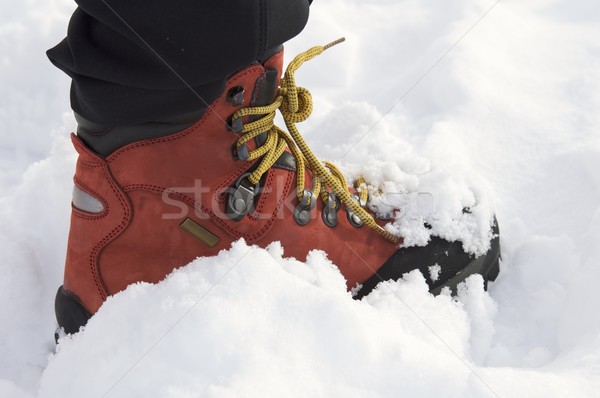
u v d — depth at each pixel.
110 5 0.83
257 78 0.96
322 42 1.89
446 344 1.02
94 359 0.91
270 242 1.04
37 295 1.18
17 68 1.73
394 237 1.11
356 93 1.78
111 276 1.03
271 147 1.03
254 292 0.92
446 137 1.53
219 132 0.97
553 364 0.99
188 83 0.88
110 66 0.86
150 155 0.96
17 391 0.95
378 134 1.40
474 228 1.15
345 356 0.88
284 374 0.85
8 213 1.31
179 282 0.94
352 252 1.09
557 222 1.33
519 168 1.48
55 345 1.10
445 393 0.85
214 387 0.81
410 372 0.87
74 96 0.96
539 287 1.20
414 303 1.07
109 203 0.99
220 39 0.85
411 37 1.93
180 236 1.01
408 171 1.23
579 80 1.70
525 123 1.59
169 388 0.82
